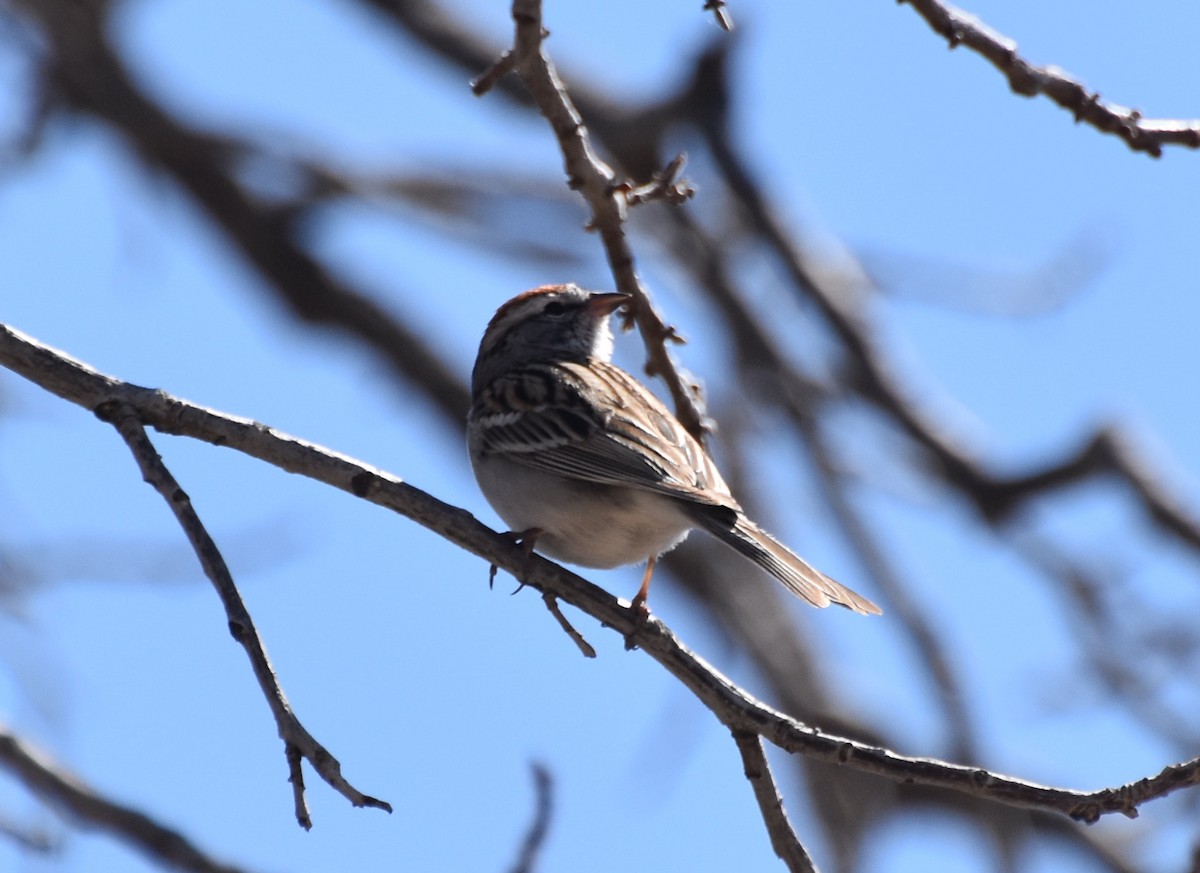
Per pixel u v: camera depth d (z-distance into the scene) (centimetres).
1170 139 745
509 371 938
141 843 779
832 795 1383
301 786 571
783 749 666
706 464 854
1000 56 737
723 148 1420
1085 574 1228
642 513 831
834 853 1360
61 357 658
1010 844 1210
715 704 677
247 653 590
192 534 615
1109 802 623
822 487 1388
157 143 1593
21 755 801
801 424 1423
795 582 770
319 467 680
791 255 1427
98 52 1529
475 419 909
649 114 1422
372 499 686
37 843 785
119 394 657
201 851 775
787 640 1520
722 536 794
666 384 861
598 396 876
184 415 660
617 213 804
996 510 1316
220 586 603
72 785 795
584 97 1463
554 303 1032
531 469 859
